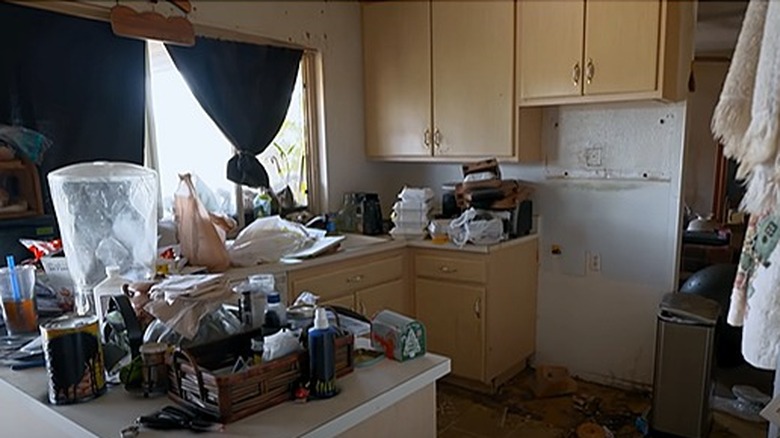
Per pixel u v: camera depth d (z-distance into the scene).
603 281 3.12
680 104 2.77
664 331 2.44
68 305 1.74
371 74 3.55
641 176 2.93
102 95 2.46
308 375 1.17
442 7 3.19
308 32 3.25
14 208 2.13
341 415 1.09
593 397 2.99
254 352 1.23
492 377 3.01
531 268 3.28
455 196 3.26
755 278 0.90
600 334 3.17
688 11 2.67
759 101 0.79
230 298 1.34
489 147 3.12
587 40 2.71
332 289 2.72
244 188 3.11
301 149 3.40
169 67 2.75
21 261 1.99
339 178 3.52
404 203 3.24
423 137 3.37
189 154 2.86
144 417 1.08
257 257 2.52
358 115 3.61
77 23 2.36
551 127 3.20
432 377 1.32
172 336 1.27
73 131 2.37
